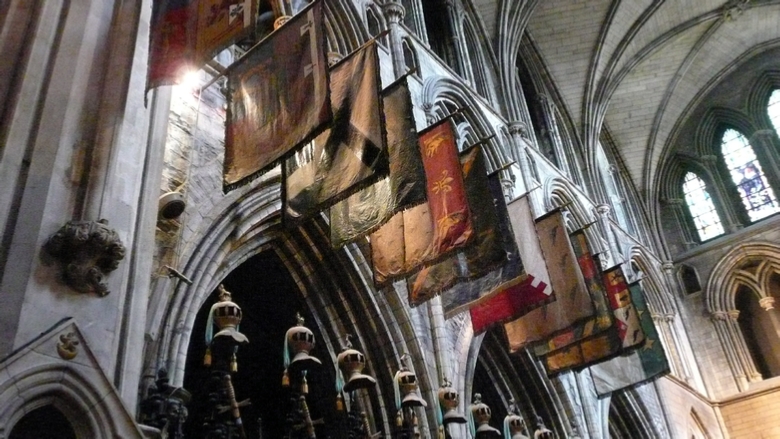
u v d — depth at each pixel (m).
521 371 17.20
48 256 6.31
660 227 32.50
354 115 9.25
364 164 8.85
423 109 17.75
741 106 32.38
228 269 11.02
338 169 9.22
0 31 7.33
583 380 19.02
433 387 12.58
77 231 6.38
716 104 33.12
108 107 7.54
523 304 12.50
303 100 8.23
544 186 23.48
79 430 5.82
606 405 19.94
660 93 32.50
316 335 12.74
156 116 9.09
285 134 8.22
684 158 33.44
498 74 24.55
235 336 8.34
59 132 6.95
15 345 5.68
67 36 7.58
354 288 12.70
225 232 10.66
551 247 14.44
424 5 23.50
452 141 11.16
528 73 28.34
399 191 9.69
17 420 5.48
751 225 30.25
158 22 8.30
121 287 6.77
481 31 24.84
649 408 23.00
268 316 14.37
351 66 9.62
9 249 6.09
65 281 6.32
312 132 7.86
